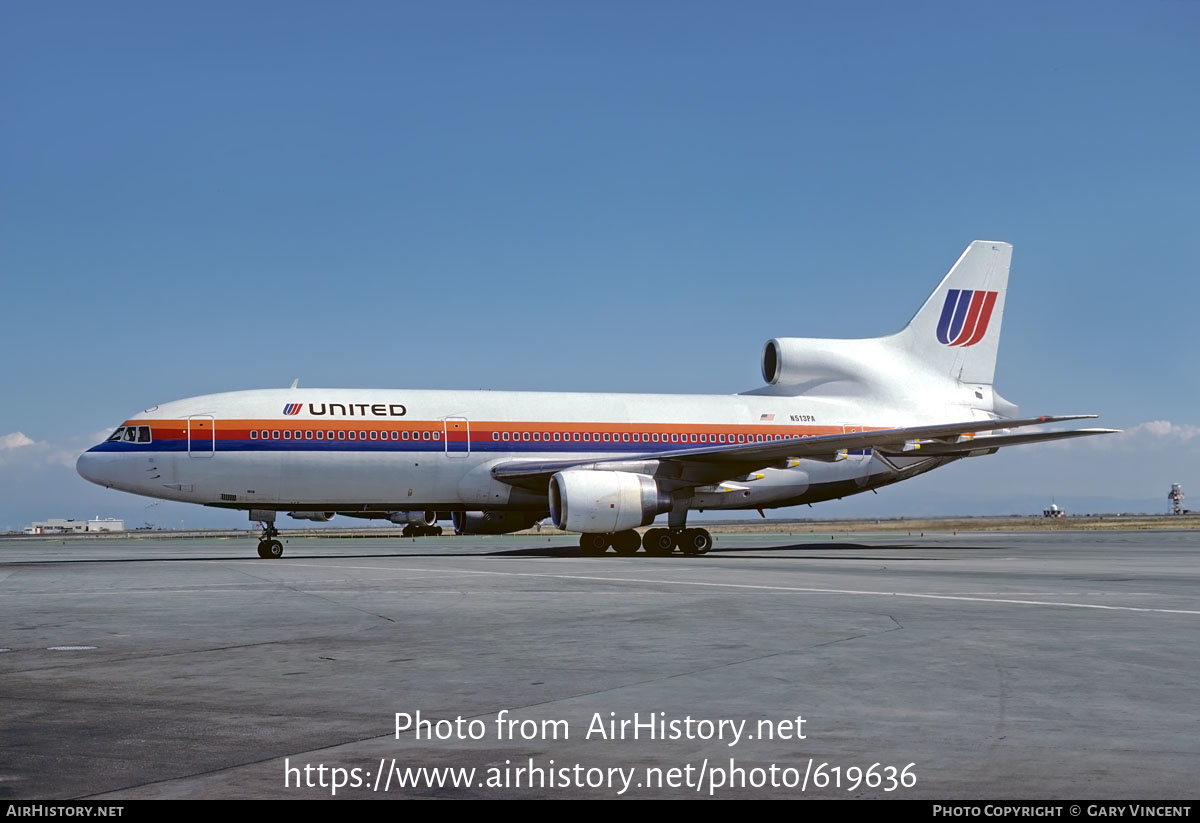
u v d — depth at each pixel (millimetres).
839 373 35031
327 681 8164
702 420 32531
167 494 27406
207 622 12109
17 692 7730
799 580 18453
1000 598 14828
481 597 15164
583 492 27234
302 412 28422
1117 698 7410
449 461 29281
